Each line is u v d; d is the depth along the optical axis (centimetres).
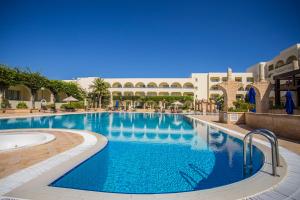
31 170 437
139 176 500
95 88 4394
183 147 808
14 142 866
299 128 816
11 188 346
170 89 4875
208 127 1405
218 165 580
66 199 310
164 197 321
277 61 3466
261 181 383
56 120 1894
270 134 469
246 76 4700
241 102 1728
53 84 3291
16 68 2672
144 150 758
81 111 3328
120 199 313
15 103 2644
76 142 761
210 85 4984
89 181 467
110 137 1027
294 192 344
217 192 338
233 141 920
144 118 2405
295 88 1521
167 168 557
